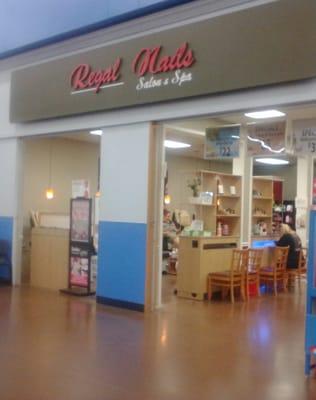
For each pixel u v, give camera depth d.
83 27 8.28
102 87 8.00
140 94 7.49
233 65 6.44
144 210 7.57
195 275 8.65
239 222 10.18
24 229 11.08
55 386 4.32
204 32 6.75
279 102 6.18
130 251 7.71
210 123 9.71
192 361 5.13
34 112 9.16
